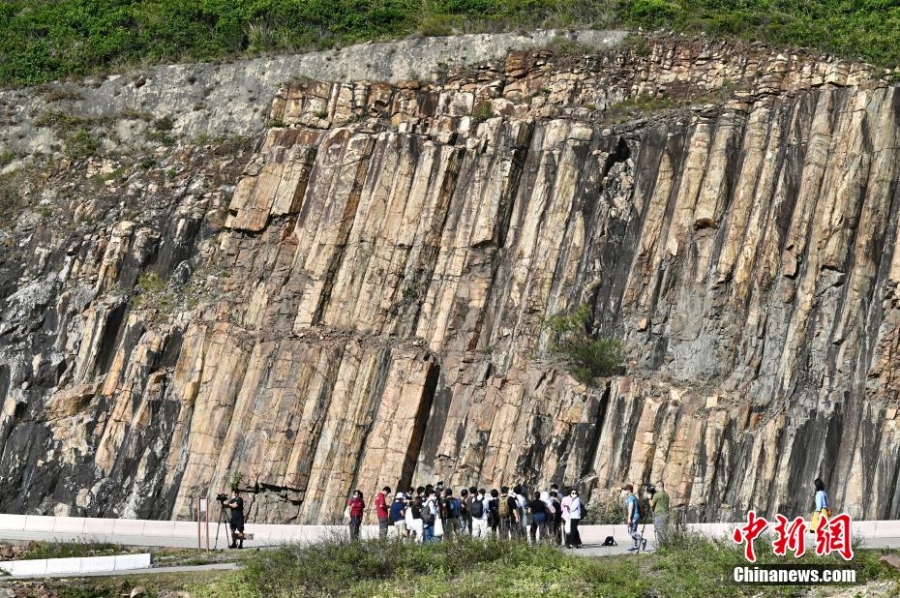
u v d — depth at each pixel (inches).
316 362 2343.8
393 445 2246.6
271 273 2534.5
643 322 2274.9
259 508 2268.7
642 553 1550.2
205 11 3265.3
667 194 2365.9
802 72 2474.2
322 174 2588.6
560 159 2447.1
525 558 1505.9
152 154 2910.9
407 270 2444.6
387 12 3085.6
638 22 2751.0
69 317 2623.0
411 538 1653.5
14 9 3523.6
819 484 1537.9
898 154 2190.0
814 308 2159.2
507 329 2345.0
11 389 2544.3
